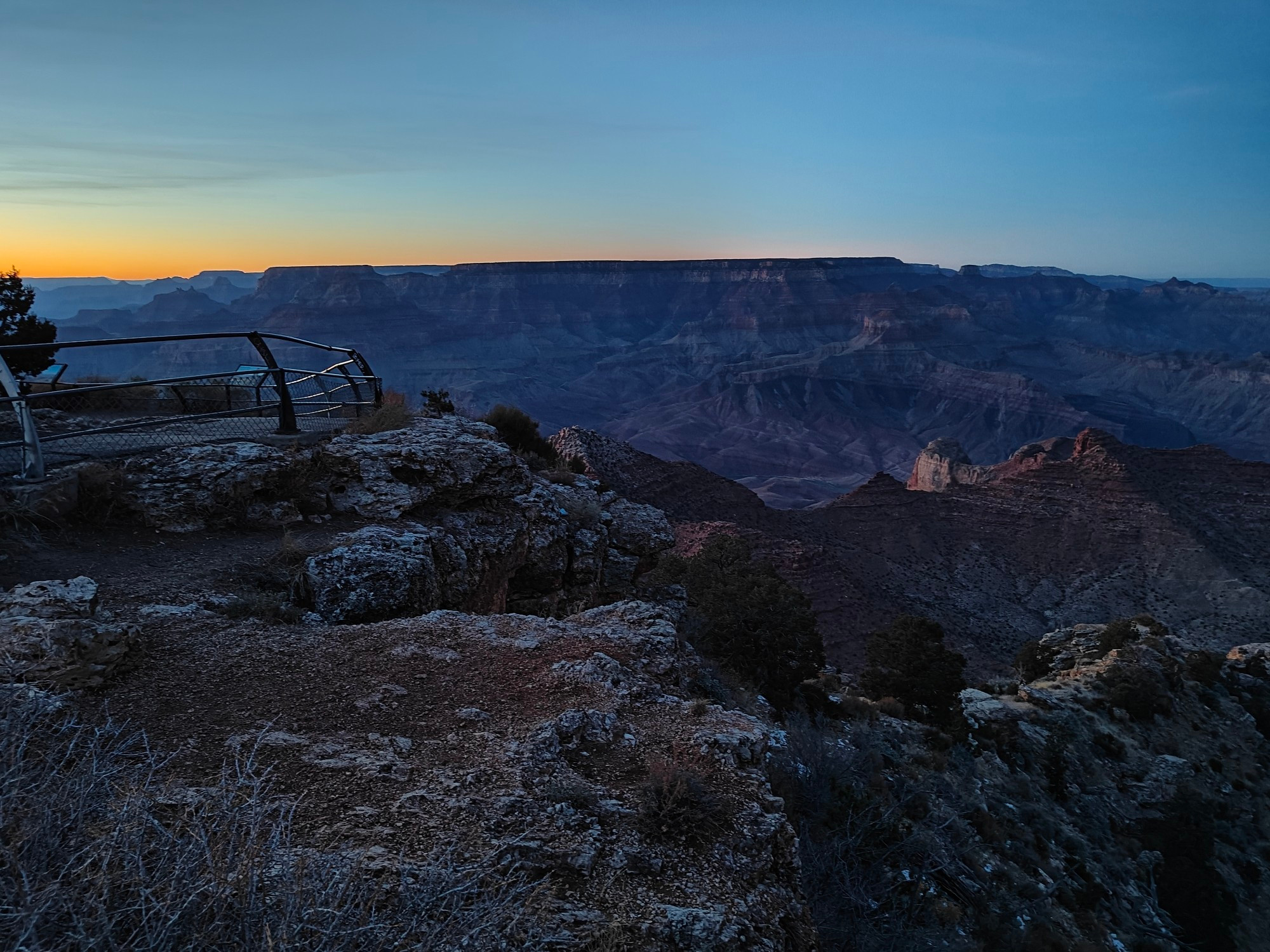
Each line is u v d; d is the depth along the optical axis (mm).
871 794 15602
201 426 14188
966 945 13188
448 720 6305
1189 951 25797
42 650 5816
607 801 5465
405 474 13141
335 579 9117
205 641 7262
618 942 4266
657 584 25578
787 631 25562
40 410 14352
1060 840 27641
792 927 5066
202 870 3291
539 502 15812
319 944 3098
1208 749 45469
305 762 5332
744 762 6465
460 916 3850
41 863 3137
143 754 4988
